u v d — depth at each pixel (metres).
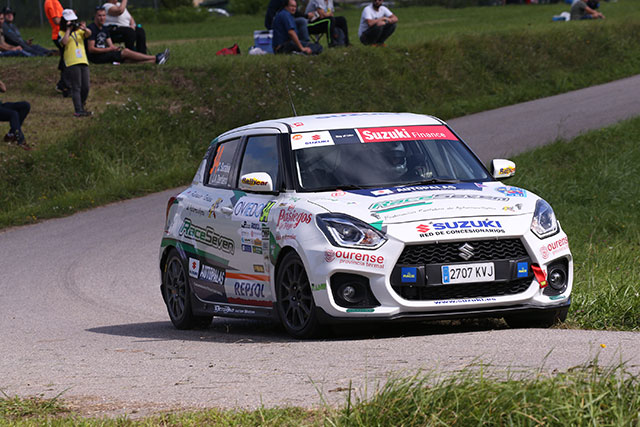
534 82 109.44
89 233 57.31
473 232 23.86
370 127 29.16
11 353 27.42
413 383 14.94
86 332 31.91
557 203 60.62
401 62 103.00
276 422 14.85
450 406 13.59
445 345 21.95
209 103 88.38
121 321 34.78
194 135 82.94
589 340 21.98
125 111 82.50
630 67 118.38
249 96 89.56
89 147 75.50
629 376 16.66
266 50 102.69
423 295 23.77
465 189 26.34
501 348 21.09
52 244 54.47
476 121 91.25
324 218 24.58
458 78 105.44
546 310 24.83
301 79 93.75
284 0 99.69
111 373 21.94
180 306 32.50
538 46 116.25
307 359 21.48
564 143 74.12
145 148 78.62
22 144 72.81
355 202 25.20
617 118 85.94
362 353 21.64
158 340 28.55
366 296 23.84
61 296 40.88
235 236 28.44
